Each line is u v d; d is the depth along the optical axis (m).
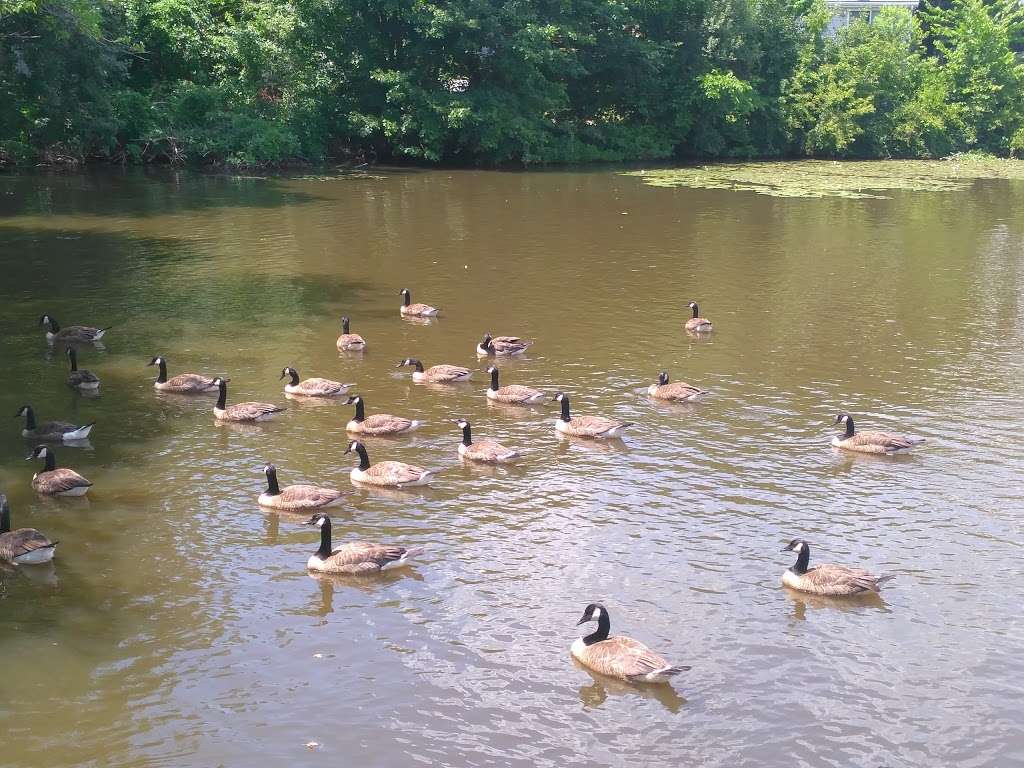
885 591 15.21
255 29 60.94
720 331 28.75
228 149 57.88
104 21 53.16
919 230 45.28
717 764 11.55
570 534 16.81
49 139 53.88
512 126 63.16
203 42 60.88
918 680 13.08
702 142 74.50
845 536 16.83
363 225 43.06
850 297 32.84
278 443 20.48
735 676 13.13
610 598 14.91
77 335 26.34
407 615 14.41
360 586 15.16
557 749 11.76
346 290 32.38
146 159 58.19
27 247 36.75
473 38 62.34
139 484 18.44
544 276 34.81
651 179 61.62
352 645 13.70
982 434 21.25
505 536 16.73
